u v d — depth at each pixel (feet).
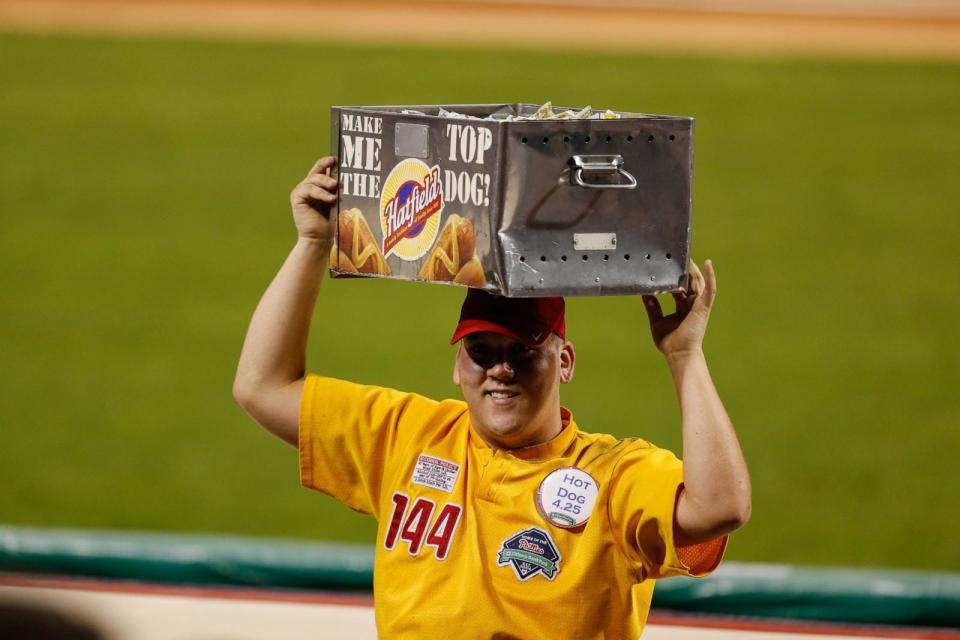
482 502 37.40
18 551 61.31
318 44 276.41
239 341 139.03
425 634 36.91
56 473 109.81
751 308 148.97
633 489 35.91
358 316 147.43
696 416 34.78
